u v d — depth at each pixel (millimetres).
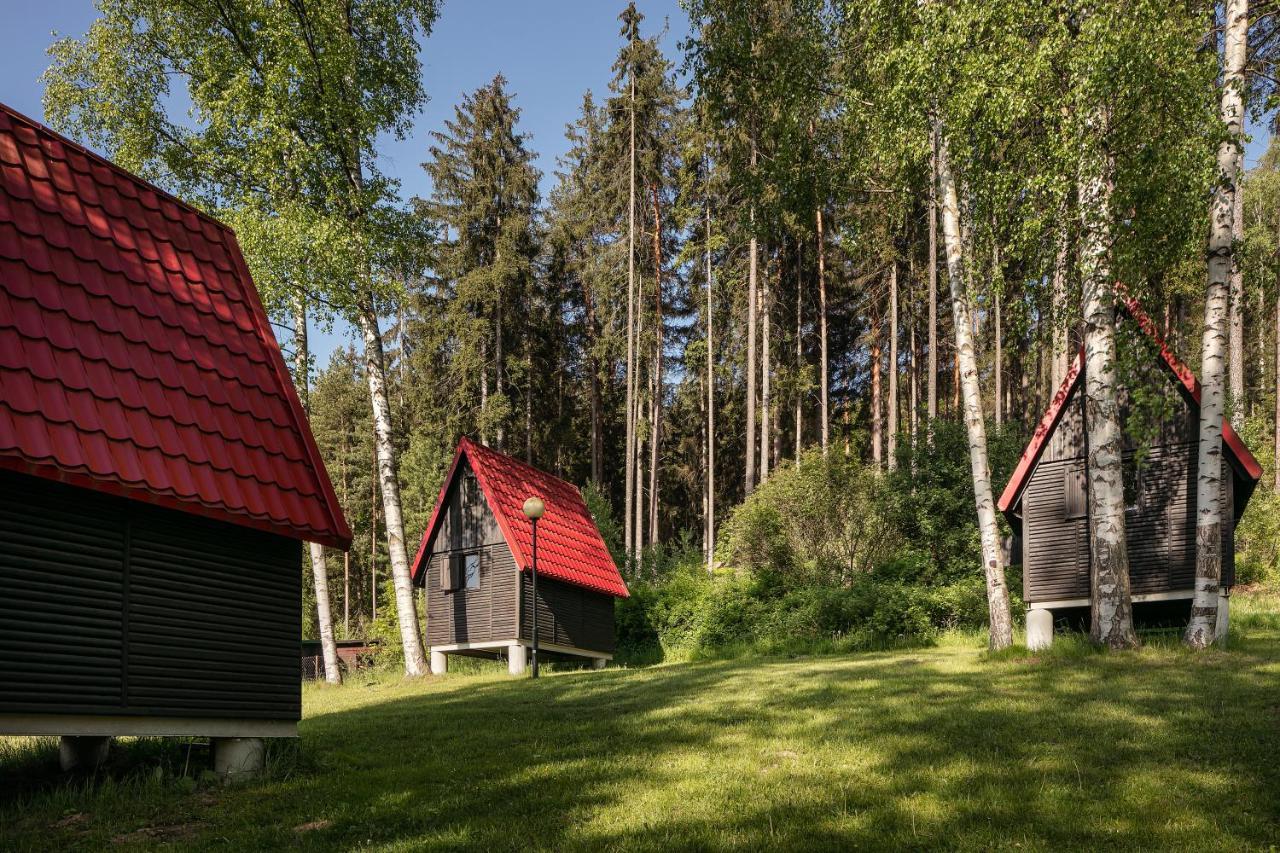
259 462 9016
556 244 44312
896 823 6227
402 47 22766
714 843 5855
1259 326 38812
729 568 30375
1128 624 14453
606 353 43844
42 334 7543
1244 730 8570
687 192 38312
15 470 6730
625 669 20938
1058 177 13750
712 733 9805
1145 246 14109
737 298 42406
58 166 8852
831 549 26797
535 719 11867
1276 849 5461
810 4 18125
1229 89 14148
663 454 50312
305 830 6590
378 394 22578
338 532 9344
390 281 21719
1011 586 23281
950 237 16656
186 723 8094
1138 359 14344
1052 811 6375
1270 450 32094
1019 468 18531
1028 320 15438
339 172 21922
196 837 6457
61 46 20953
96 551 7523
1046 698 10859
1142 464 17406
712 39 19297
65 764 8969
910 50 15039
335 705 16859
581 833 6176
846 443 41469
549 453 50344
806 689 13055
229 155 20984
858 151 18125
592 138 46094
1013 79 13938
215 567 8594
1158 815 6215
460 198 43438
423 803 7227
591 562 28234
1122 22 12914
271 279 19094
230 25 21141
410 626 22797
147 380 8312
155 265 9305
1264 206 38594
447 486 26656
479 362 40906
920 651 18938
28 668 6867
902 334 44750
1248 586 25906
